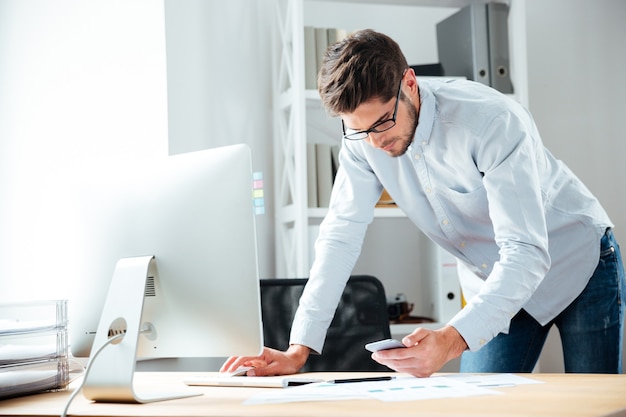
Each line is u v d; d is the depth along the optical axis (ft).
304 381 4.87
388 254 10.62
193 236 4.58
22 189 8.68
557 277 6.74
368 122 5.56
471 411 3.57
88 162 8.80
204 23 9.56
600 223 6.75
